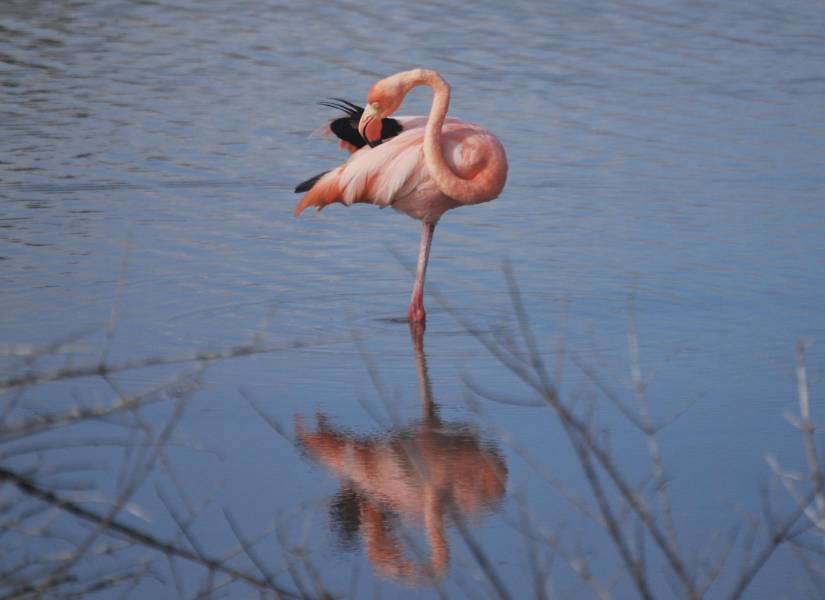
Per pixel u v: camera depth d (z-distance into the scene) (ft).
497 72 70.54
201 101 63.93
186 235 44.62
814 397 30.94
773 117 63.00
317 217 47.65
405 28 81.05
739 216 47.65
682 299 38.55
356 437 28.45
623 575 22.86
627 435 28.73
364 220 47.55
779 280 40.40
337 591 22.16
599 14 86.33
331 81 68.03
